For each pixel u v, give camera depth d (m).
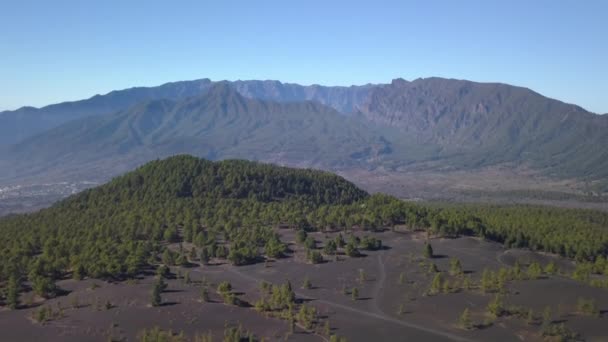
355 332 106.50
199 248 161.50
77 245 151.50
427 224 178.12
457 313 115.25
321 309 117.62
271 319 111.00
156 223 173.38
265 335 103.69
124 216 181.12
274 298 117.31
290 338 102.88
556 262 159.00
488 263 149.00
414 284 132.38
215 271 143.38
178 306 114.88
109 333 102.69
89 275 133.25
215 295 123.00
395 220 185.75
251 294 125.25
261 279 137.38
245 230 172.12
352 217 182.62
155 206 192.88
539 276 137.50
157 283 124.44
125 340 100.31
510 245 171.38
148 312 111.62
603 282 129.62
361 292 128.12
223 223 178.62
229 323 108.19
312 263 149.50
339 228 182.12
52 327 105.38
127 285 127.88
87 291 124.00
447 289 126.69
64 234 165.62
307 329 107.12
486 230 176.25
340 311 116.88
